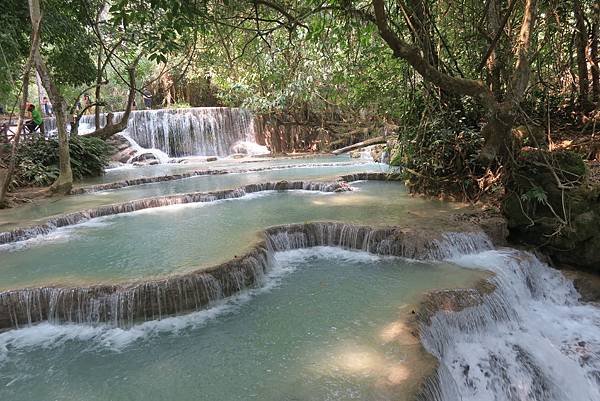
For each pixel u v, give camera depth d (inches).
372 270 292.8
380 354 193.3
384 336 206.4
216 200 475.2
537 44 406.9
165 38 236.4
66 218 390.9
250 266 279.3
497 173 368.8
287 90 649.0
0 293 237.8
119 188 564.1
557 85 451.2
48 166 611.2
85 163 658.2
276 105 765.9
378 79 502.9
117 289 239.1
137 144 874.8
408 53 278.4
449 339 225.8
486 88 302.8
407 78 432.1
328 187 496.4
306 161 778.2
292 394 173.3
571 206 306.3
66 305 241.0
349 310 238.1
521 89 296.8
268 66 616.4
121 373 195.9
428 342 209.5
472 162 388.2
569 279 301.1
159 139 893.2
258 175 627.8
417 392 163.5
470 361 218.7
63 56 640.4
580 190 307.1
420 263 299.0
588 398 220.4
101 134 745.0
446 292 246.5
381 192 478.6
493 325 246.2
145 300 239.1
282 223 360.5
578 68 444.1
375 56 466.0
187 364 199.6
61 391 186.1
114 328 235.1
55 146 634.2
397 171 525.7
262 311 244.1
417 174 438.3
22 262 297.6
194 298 249.0
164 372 194.9
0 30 496.1
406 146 437.7
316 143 981.8
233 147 951.0
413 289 259.0
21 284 252.1
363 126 932.6
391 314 229.1
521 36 296.4
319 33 308.2
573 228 302.4
